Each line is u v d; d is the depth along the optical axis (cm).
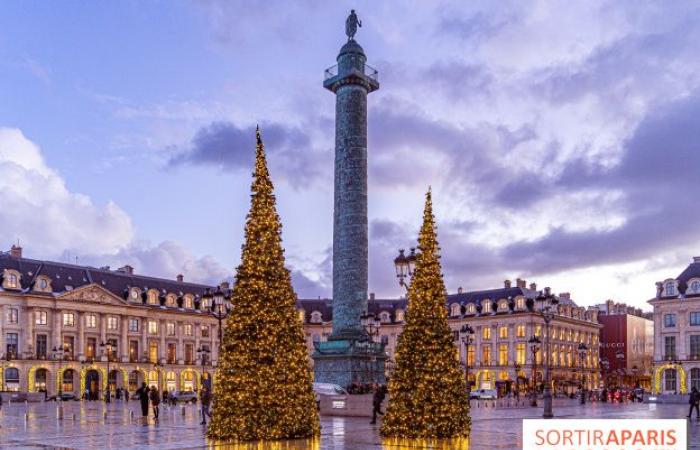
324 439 2336
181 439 2450
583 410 4900
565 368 10981
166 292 10844
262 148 2391
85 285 9675
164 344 10638
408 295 2420
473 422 3366
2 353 8806
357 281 4622
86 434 2717
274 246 2338
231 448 2073
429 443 2181
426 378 2297
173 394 6781
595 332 12181
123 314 10081
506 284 11019
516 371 9781
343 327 4634
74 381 9438
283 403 2250
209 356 11200
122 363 9981
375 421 3173
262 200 2345
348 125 4747
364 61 4909
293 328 2322
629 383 12356
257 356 2247
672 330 8994
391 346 11506
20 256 9538
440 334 2350
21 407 5931
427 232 2425
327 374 4656
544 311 3747
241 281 2308
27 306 9062
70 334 9462
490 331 10788
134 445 2241
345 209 4662
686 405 6272
